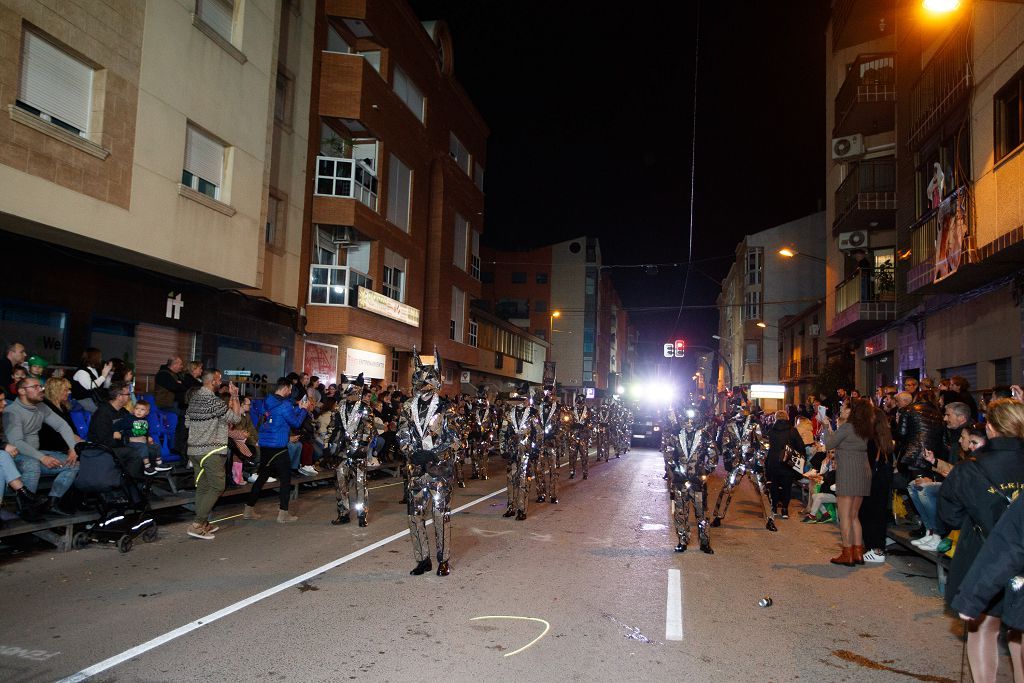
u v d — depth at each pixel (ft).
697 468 28.02
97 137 38.83
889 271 73.92
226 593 20.40
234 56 50.03
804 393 125.59
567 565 24.85
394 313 77.30
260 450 32.32
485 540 29.04
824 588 22.93
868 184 76.02
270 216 61.87
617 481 53.72
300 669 14.75
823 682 14.78
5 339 37.58
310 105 67.72
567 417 53.42
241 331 57.00
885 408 40.04
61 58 36.99
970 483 13.51
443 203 95.96
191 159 46.78
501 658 15.64
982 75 43.68
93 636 16.60
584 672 14.94
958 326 51.52
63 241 39.06
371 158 76.54
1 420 26.17
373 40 76.74
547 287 225.97
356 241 74.64
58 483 26.32
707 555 27.48
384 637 16.83
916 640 17.71
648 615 19.17
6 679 14.01
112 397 26.63
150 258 43.24
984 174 42.86
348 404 31.99
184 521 31.89
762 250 162.91
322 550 26.43
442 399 24.35
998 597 12.51
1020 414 13.62
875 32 84.79
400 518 33.81
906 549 29.43
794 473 41.37
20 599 19.58
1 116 33.17
